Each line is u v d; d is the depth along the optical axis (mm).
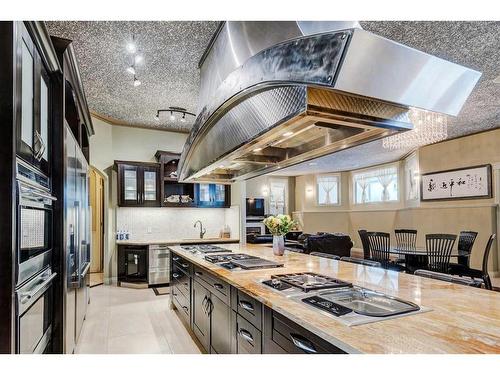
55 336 2246
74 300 2754
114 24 2871
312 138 2281
